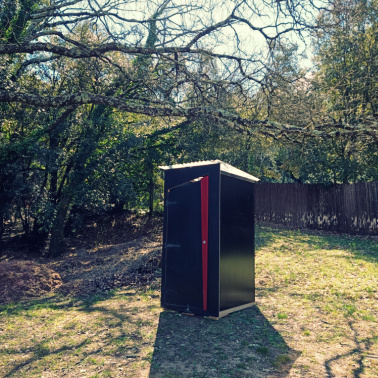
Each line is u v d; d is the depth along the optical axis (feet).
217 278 19.93
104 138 52.75
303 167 62.54
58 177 54.65
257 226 67.41
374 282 26.78
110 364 14.61
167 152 65.72
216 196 20.24
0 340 17.40
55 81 47.83
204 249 20.47
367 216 55.31
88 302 24.90
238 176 21.59
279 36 25.73
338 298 23.84
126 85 41.39
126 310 22.33
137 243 49.47
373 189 54.49
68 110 45.75
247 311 21.62
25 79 48.67
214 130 45.83
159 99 29.12
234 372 13.79
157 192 83.92
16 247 53.42
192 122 50.16
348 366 14.23
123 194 53.57
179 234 21.56
